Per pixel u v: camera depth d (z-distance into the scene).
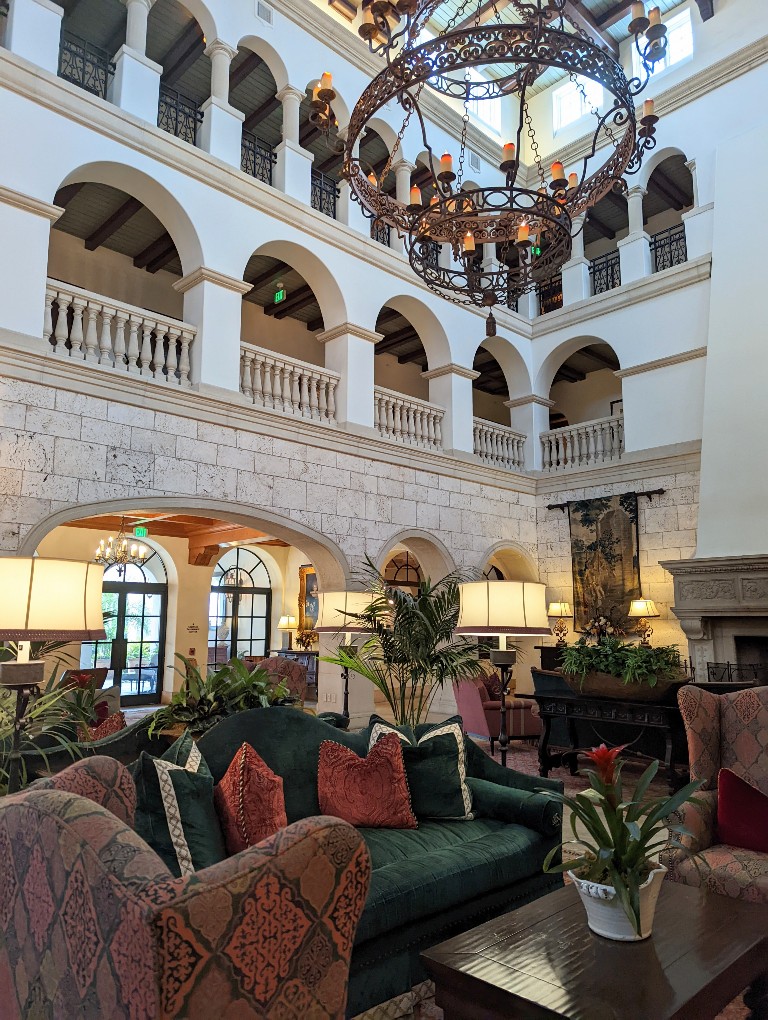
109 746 3.50
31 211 6.56
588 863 2.21
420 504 10.01
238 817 2.69
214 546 13.88
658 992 1.87
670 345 10.41
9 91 6.57
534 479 11.86
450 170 4.22
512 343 11.86
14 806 1.74
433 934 2.82
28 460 6.27
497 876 3.07
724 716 3.75
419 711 5.19
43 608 2.77
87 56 8.97
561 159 12.40
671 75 10.87
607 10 11.00
